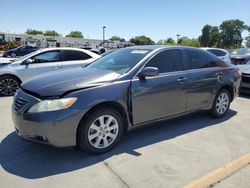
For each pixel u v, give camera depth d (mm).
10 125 5262
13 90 8352
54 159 3857
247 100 7898
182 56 5035
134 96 4195
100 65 4863
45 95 3615
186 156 4020
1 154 3986
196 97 5176
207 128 5242
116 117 4078
